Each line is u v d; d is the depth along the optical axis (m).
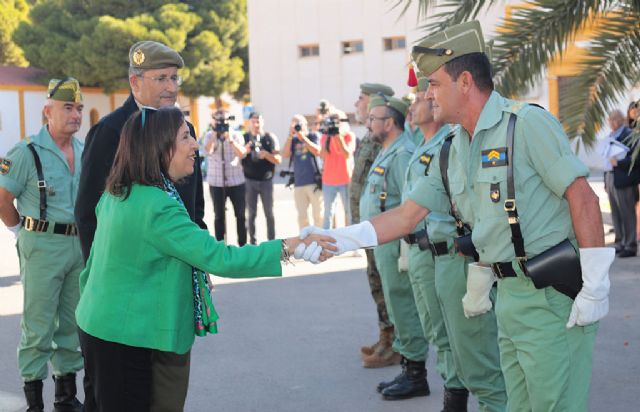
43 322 5.05
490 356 4.30
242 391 5.65
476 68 3.20
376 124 5.65
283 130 37.25
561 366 3.08
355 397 5.47
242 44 41.47
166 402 3.54
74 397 5.27
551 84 19.22
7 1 44.81
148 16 35.84
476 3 6.26
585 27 6.20
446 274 4.35
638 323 7.09
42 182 5.05
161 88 4.35
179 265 3.31
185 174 3.39
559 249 3.06
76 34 36.47
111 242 3.27
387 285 5.39
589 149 6.40
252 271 3.29
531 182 3.08
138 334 3.23
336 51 35.88
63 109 5.17
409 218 3.61
